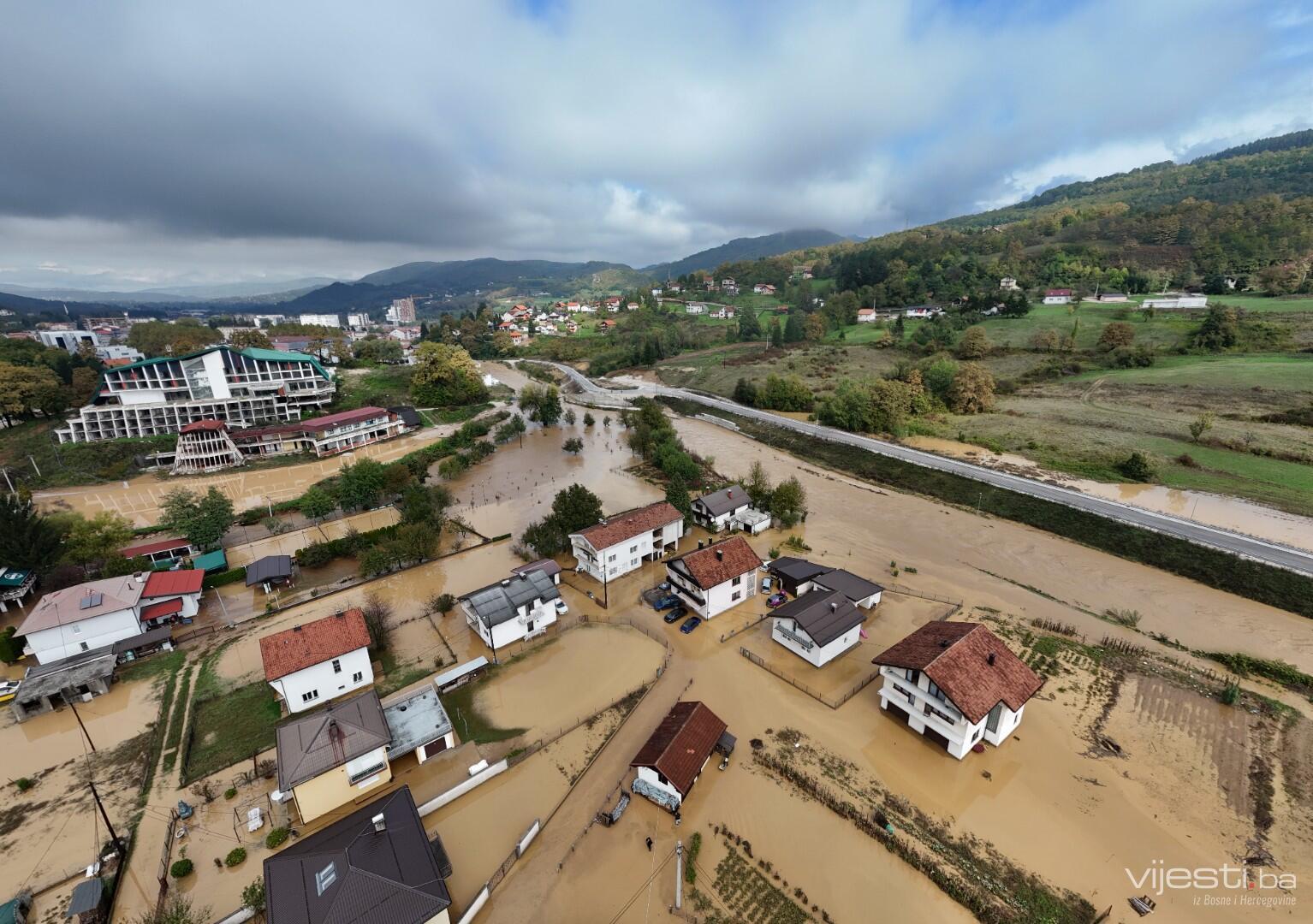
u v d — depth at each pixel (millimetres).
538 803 36531
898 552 70188
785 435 121250
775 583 61969
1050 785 37062
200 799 36781
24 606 59688
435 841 33656
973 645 41062
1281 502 77000
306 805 34375
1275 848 32781
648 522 65688
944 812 35250
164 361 111500
